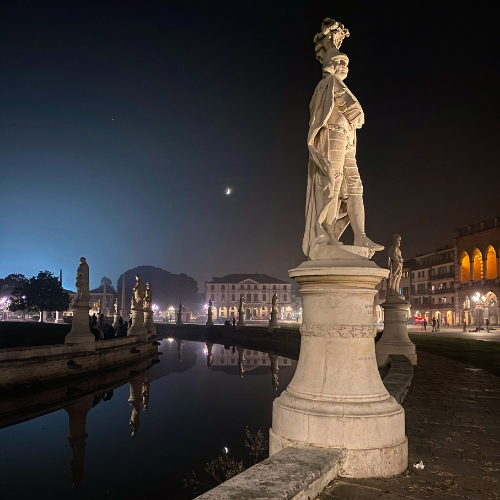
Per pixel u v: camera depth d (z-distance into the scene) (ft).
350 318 12.92
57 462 30.86
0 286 340.59
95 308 329.72
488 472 12.49
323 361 12.94
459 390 27.27
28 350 54.44
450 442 15.78
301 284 13.67
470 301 193.47
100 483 26.94
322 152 15.38
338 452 11.52
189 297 426.92
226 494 8.79
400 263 43.14
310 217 15.53
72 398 53.57
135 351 84.43
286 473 9.98
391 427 12.19
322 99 15.39
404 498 10.46
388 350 41.88
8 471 28.89
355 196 15.69
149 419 42.80
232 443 34.88
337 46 16.40
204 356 105.19
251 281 449.48
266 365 85.76
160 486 26.81
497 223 180.14
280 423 12.93
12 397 49.85
